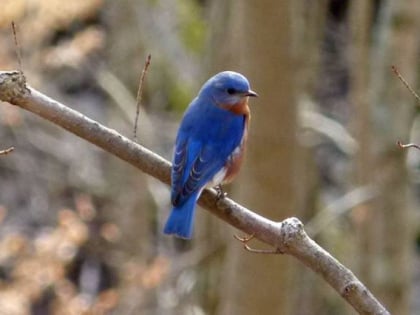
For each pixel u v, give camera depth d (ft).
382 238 46.88
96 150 61.36
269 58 38.32
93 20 59.72
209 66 51.16
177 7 65.05
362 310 20.72
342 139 52.85
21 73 22.02
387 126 46.55
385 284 46.88
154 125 61.05
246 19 38.34
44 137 60.54
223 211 21.91
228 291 40.60
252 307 39.75
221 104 27.58
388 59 46.57
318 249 20.98
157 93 62.13
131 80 59.26
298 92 39.19
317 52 54.70
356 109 48.62
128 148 22.85
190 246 61.82
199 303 52.49
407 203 47.16
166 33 63.93
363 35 48.80
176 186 24.58
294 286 44.06
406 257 47.24
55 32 56.18
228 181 27.61
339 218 61.72
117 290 52.39
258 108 38.70
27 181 63.67
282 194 39.24
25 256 46.24
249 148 39.04
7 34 49.55
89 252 57.98
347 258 59.67
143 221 57.52
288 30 38.29
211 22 51.06
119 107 57.82
